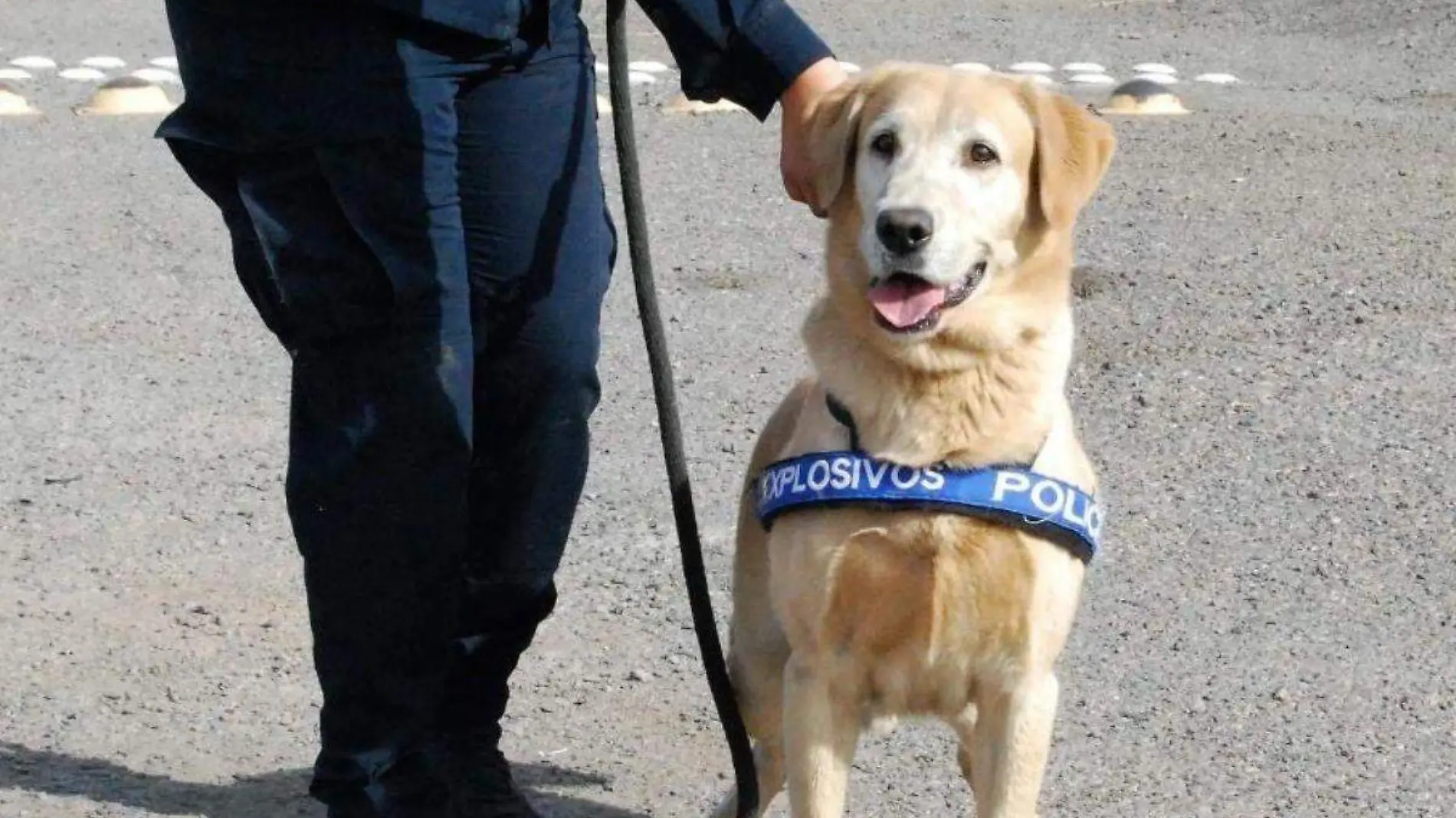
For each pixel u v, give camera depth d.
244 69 3.84
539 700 5.36
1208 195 11.12
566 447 4.30
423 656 4.08
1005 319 4.05
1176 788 4.79
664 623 5.88
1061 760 4.93
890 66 4.36
